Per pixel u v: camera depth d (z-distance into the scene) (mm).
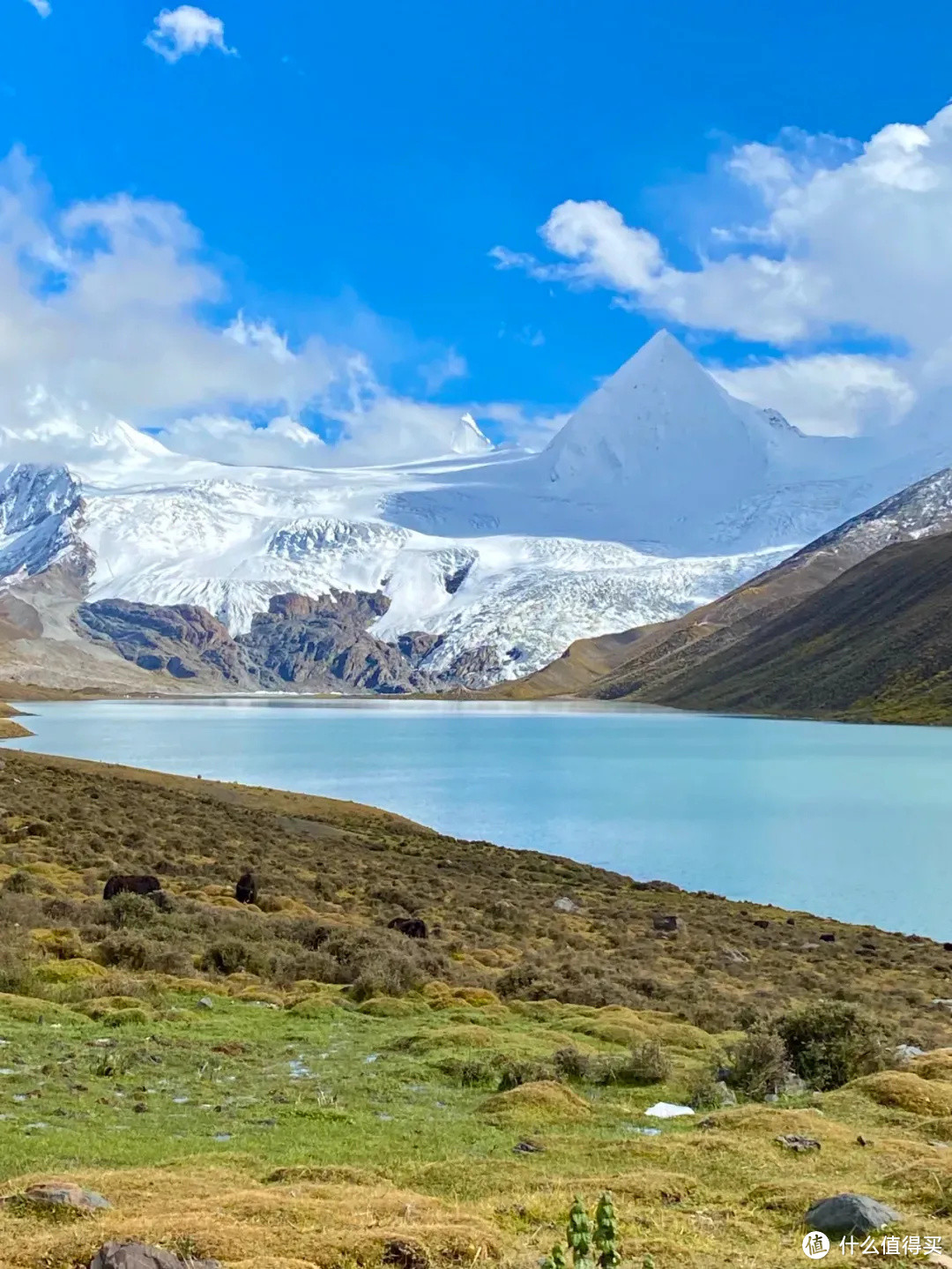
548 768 149000
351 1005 25547
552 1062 19484
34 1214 10359
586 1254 7266
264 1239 9773
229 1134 14766
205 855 57344
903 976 42219
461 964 33094
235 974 28141
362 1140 14625
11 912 31125
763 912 60000
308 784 127750
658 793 120500
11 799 66188
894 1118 16078
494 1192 12023
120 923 32906
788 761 158250
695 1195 12000
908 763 154625
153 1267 8648
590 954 40125
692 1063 21031
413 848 74812
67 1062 18109
